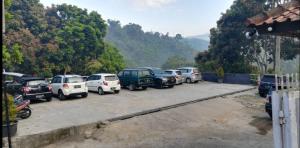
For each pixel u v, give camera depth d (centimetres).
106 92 2619
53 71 4669
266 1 4191
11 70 4100
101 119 1534
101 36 5316
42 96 2052
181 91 2748
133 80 2744
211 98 2314
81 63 4962
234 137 1302
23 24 4888
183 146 1176
